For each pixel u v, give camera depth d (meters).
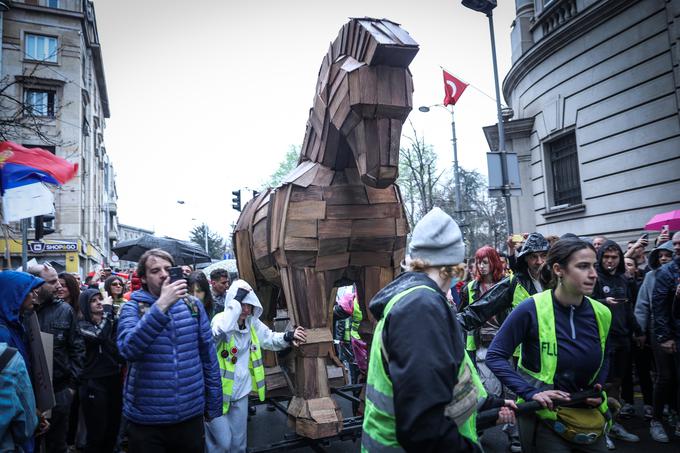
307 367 3.39
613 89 8.05
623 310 4.04
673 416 4.45
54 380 3.63
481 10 8.00
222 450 3.26
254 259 4.49
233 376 3.39
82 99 22.55
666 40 7.18
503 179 6.83
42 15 21.14
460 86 12.45
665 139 7.22
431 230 1.63
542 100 9.82
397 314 1.37
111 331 3.93
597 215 8.42
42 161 4.14
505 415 1.78
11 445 2.11
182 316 2.65
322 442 3.46
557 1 9.21
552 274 2.21
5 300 2.59
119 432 4.36
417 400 1.22
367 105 2.78
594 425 2.06
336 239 3.43
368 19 3.05
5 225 4.30
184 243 7.68
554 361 2.11
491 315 3.27
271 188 4.14
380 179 2.84
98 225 29.75
